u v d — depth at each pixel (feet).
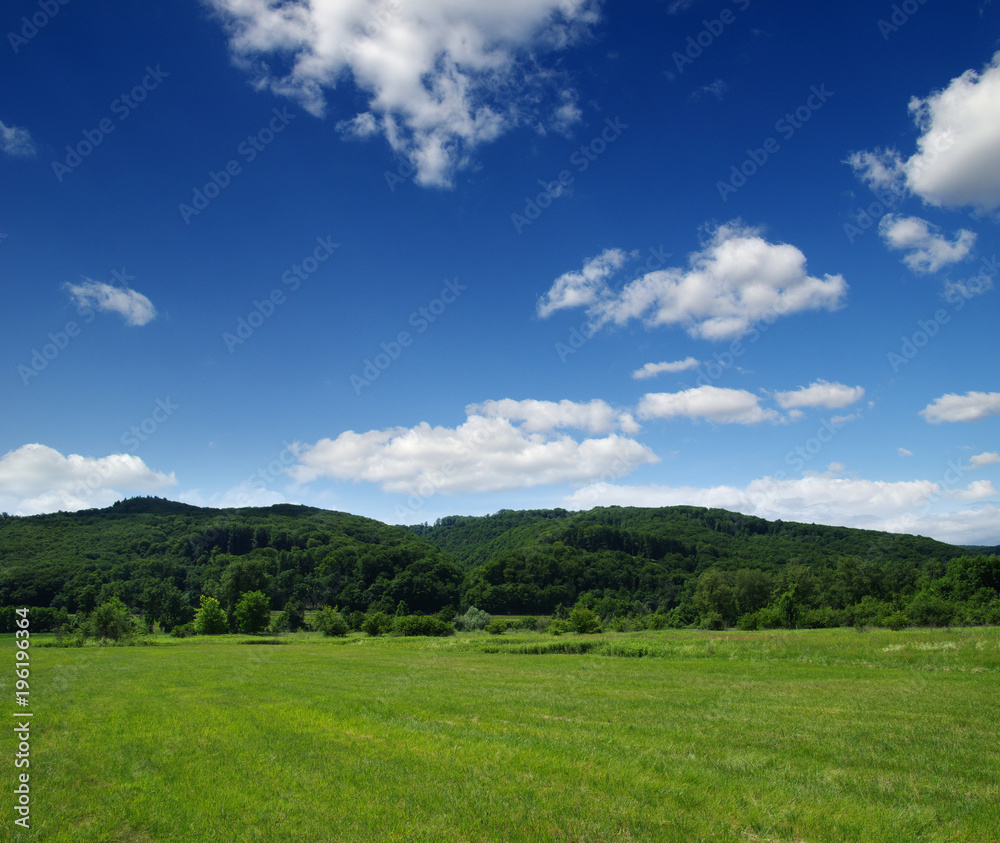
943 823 26.76
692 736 44.93
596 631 222.69
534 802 29.19
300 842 25.07
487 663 121.29
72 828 27.12
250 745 42.34
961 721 50.96
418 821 27.02
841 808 28.50
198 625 291.38
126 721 52.95
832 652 112.06
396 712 55.67
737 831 25.75
